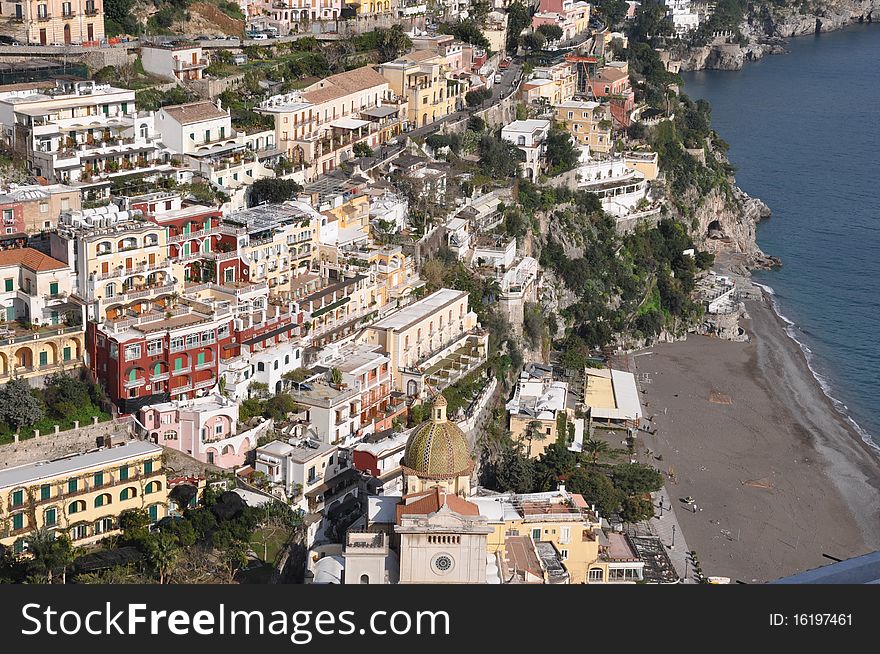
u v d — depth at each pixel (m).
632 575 198.38
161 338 198.25
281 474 196.50
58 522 175.12
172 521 180.25
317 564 170.75
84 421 190.62
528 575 176.25
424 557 163.62
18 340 191.25
